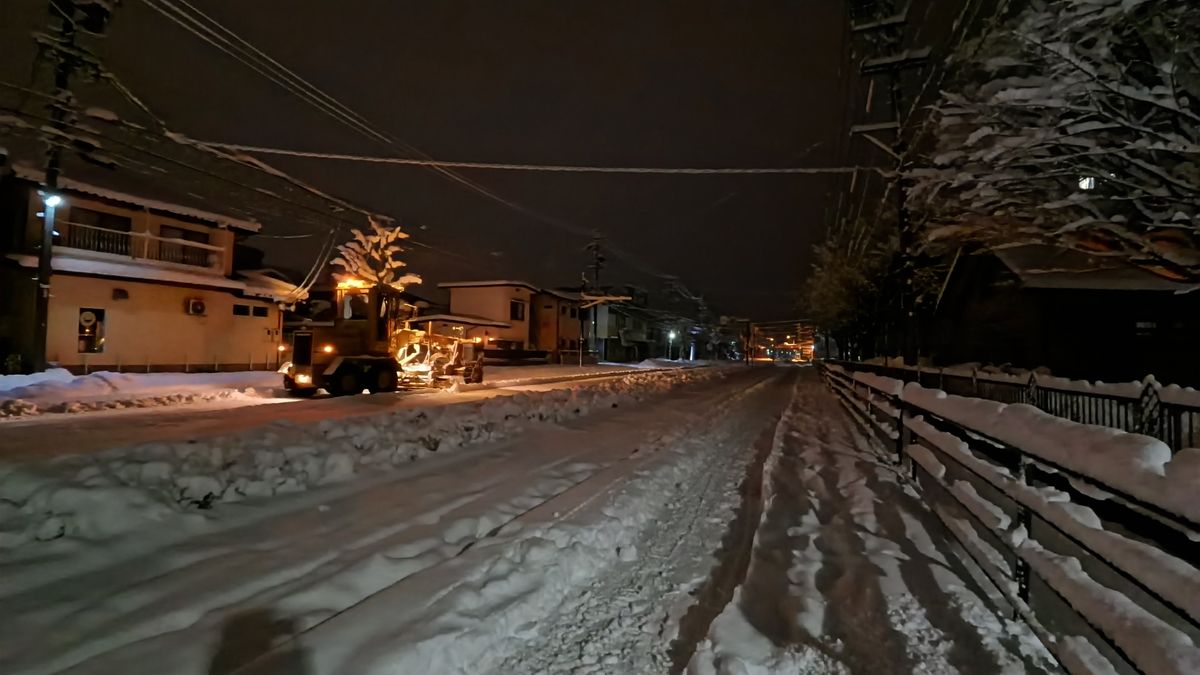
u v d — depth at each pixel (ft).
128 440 28.43
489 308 178.70
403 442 25.14
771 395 77.66
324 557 13.43
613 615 12.53
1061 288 51.62
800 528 18.24
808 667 10.39
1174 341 51.85
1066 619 11.82
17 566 11.74
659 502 21.16
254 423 37.06
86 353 75.05
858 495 21.94
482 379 92.12
